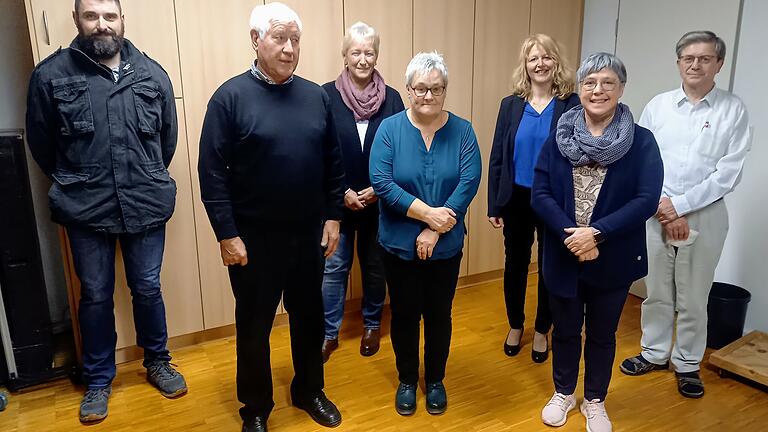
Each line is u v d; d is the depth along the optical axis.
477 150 2.10
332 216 2.13
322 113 1.98
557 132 1.99
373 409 2.34
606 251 1.93
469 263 3.73
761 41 2.78
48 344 2.51
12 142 2.29
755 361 2.53
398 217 2.07
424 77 1.93
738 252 2.99
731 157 2.28
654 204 1.88
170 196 2.38
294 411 2.32
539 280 2.62
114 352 2.45
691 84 2.27
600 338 2.08
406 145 2.04
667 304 2.52
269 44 1.77
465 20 3.35
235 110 1.81
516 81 2.58
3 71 2.68
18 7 2.67
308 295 2.08
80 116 2.14
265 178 1.86
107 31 2.13
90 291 2.30
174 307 2.85
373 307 2.84
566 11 3.70
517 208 2.57
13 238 2.35
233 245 1.87
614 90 1.83
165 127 2.39
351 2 2.97
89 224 2.22
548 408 2.23
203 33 2.67
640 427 2.20
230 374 2.65
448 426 2.22
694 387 2.42
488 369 2.66
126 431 2.21
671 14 3.17
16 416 2.31
